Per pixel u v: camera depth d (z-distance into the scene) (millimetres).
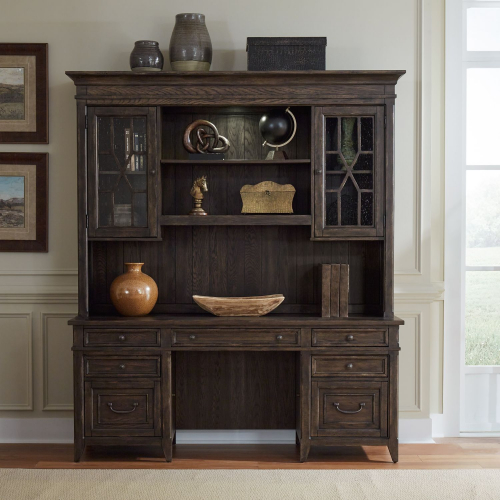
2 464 3457
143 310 3525
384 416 3418
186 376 3846
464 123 3926
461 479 3242
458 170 3873
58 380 3859
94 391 3418
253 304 3500
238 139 3801
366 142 3467
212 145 3730
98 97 3438
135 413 3426
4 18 3801
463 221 3965
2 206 3820
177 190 3785
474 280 4012
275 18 3814
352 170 3475
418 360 3873
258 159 3691
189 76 3414
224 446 3773
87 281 3504
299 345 3412
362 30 3811
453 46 3834
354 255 3795
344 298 3510
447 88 3846
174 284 3812
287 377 3848
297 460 3523
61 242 3846
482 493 3068
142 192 3482
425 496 3031
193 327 3410
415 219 3857
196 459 3541
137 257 3801
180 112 3756
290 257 3809
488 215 4000
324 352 3404
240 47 3824
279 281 3812
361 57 3814
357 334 3406
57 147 3826
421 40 3799
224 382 3852
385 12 3807
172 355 3623
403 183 3852
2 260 3850
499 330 4008
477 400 4016
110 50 3816
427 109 3826
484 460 3535
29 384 3846
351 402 3424
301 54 3490
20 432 3846
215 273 3818
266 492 3074
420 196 3836
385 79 3424
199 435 3854
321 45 3484
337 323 3395
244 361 3846
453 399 3930
